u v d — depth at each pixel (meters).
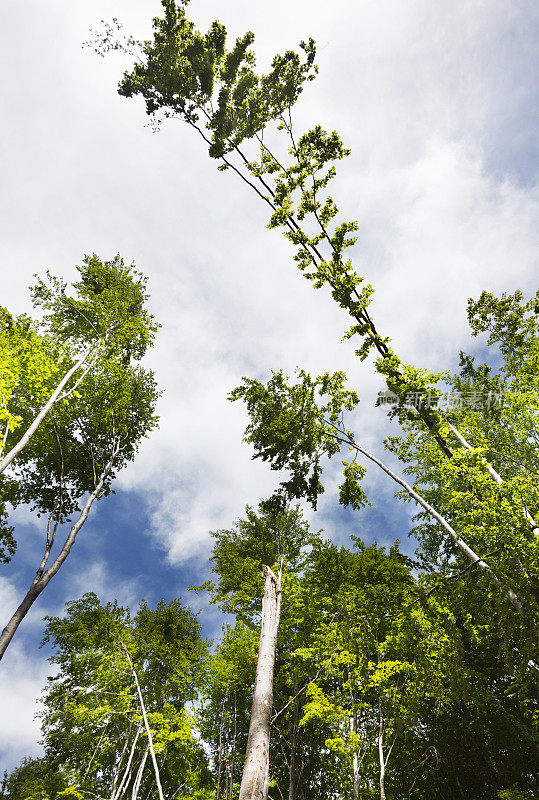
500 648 6.86
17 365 11.04
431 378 8.55
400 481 8.86
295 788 12.41
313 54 10.79
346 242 9.50
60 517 14.63
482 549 8.30
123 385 18.56
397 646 9.30
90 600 14.52
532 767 11.04
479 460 7.66
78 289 16.75
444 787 11.72
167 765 13.69
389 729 9.38
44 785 12.20
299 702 13.05
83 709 11.27
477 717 10.63
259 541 15.10
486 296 9.98
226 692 14.88
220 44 10.83
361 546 13.28
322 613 12.50
